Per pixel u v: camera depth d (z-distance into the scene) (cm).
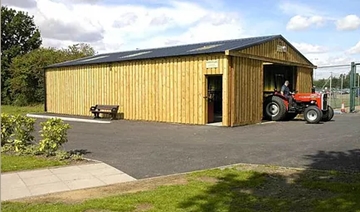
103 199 471
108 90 1812
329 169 636
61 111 2148
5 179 591
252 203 460
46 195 503
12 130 878
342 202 453
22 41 4338
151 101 1602
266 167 658
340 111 2100
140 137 1100
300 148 856
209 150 852
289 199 475
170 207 440
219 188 523
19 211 428
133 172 639
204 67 1405
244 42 1585
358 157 738
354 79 2092
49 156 777
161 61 1555
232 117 1368
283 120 1609
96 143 984
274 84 1873
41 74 3131
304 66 1975
